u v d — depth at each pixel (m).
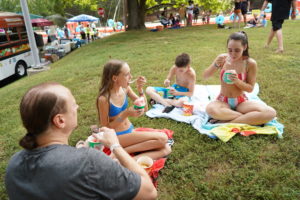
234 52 3.08
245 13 13.85
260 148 2.89
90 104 4.75
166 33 14.06
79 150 1.25
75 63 9.55
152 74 6.11
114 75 2.66
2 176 2.96
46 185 1.13
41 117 1.19
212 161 2.78
